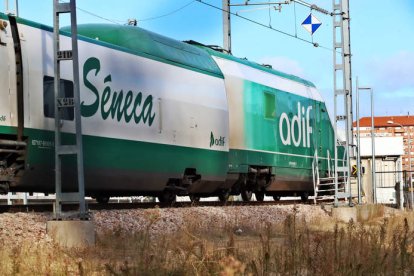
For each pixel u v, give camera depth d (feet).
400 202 151.84
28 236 45.21
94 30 67.21
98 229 52.16
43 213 50.31
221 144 78.43
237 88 84.43
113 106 61.21
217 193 83.82
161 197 73.51
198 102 74.23
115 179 62.08
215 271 31.37
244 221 68.08
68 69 56.44
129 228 54.85
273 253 38.40
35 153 52.75
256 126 87.66
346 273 34.53
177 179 72.28
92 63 58.95
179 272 32.09
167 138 68.69
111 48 61.87
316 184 102.06
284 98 95.96
